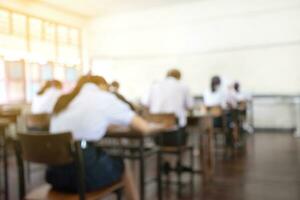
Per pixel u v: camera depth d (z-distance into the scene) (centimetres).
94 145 151
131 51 806
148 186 302
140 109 307
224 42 709
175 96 312
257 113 689
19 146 155
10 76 202
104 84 150
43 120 290
